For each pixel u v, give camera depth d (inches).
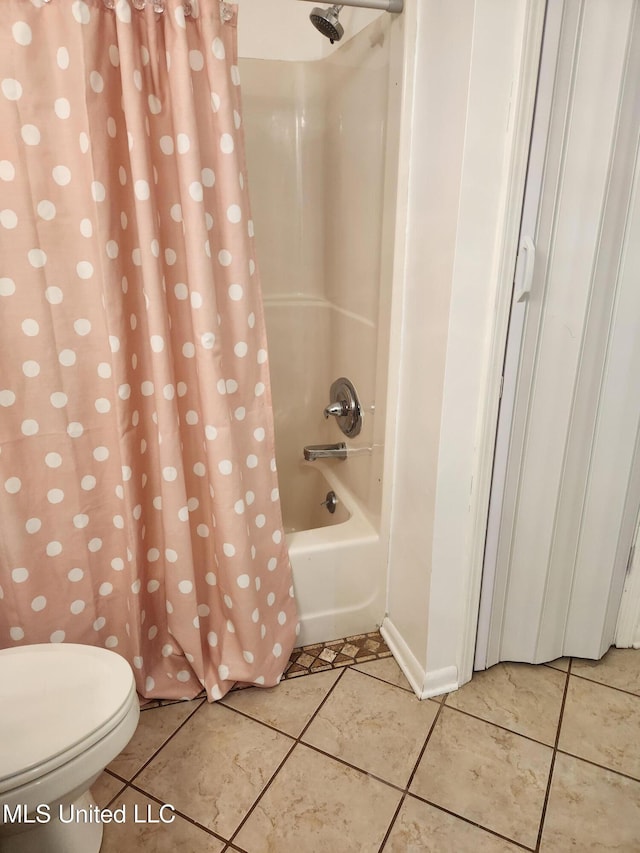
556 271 48.8
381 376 60.3
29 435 49.1
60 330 47.8
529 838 46.7
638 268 49.4
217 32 44.1
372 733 56.3
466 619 58.4
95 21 41.6
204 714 58.8
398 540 63.1
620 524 57.9
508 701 59.8
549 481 55.4
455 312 47.2
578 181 46.1
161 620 59.6
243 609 56.7
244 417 54.8
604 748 54.4
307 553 63.2
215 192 48.4
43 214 44.9
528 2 39.3
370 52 57.3
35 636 53.7
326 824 48.1
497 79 41.4
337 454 72.8
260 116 75.3
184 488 53.1
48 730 38.7
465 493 53.8
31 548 51.5
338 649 67.4
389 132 53.7
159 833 47.7
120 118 45.6
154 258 46.2
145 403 52.7
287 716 58.4
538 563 58.9
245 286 50.6
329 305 77.6
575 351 50.7
